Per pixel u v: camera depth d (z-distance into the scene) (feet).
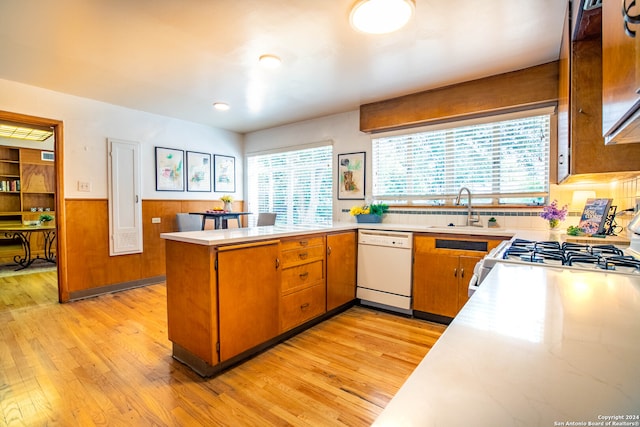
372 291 10.48
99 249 12.06
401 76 9.53
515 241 6.34
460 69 9.00
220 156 16.33
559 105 7.69
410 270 9.69
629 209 6.55
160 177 13.85
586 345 1.73
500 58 8.34
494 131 10.07
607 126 3.13
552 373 1.43
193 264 6.56
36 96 10.48
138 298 11.66
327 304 9.43
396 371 6.75
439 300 9.23
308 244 8.70
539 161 9.37
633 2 2.12
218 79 9.80
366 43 7.58
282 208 15.98
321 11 6.32
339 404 5.67
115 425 5.11
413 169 11.76
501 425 1.06
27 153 18.92
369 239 10.49
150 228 13.53
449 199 11.00
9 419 5.24
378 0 5.95
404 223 11.85
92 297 11.77
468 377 1.40
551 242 6.10
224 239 6.39
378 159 12.70
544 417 1.10
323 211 14.34
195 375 6.56
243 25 6.82
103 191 12.14
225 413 5.42
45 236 18.29
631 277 3.46
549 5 6.13
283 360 7.19
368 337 8.38
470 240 8.71
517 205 9.66
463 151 10.66
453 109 10.13
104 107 12.11
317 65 8.80
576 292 2.85
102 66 8.88
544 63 8.63
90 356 7.33
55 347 7.76
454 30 7.02
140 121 13.19
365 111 12.21
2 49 7.84
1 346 7.81
